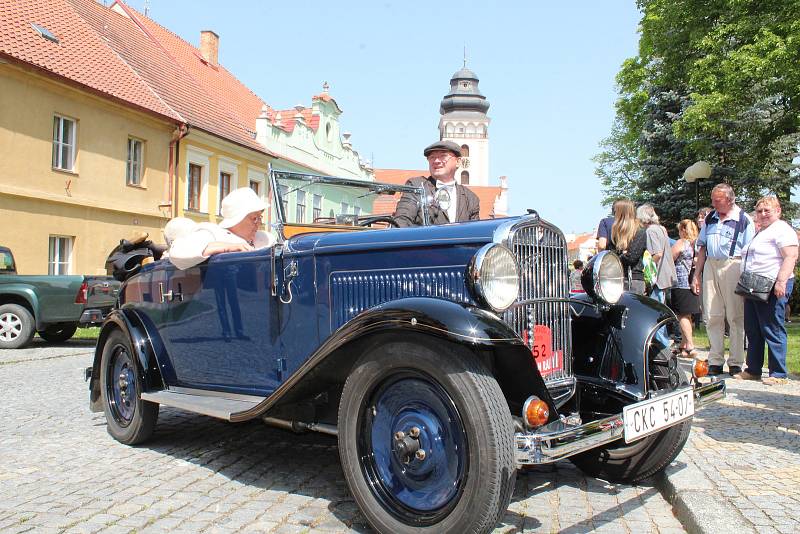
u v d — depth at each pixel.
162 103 20.66
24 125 15.65
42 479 3.97
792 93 18.22
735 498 3.36
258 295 4.16
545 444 2.75
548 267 3.64
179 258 4.43
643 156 21.81
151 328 4.93
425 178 5.27
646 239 7.43
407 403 3.07
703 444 4.49
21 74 15.50
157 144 20.41
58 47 18.03
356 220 5.00
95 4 23.97
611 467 3.93
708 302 7.52
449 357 2.84
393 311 2.97
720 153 20.58
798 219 22.39
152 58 24.11
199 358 4.58
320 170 30.19
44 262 16.31
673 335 4.09
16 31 16.91
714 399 3.72
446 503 2.85
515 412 3.21
